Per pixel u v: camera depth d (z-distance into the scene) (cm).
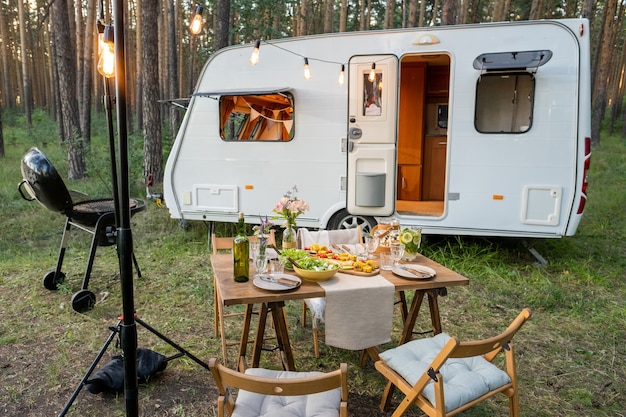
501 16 1246
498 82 474
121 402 246
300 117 485
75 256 509
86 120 1098
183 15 1803
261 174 505
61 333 326
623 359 301
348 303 229
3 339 314
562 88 418
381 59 457
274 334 330
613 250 546
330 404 180
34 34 2362
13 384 262
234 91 492
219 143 512
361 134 469
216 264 275
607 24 1385
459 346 170
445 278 249
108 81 225
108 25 171
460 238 520
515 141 435
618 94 1989
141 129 1578
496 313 372
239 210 517
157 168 817
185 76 2031
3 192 781
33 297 389
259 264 246
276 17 1391
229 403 169
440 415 179
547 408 249
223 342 282
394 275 255
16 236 588
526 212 441
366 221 491
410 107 609
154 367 267
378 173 470
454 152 453
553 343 322
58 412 238
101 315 355
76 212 379
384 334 240
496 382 201
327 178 487
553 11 1638
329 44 468
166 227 615
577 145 420
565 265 482
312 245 302
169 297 394
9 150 1247
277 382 150
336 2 1933
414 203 596
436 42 444
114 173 232
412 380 200
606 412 246
